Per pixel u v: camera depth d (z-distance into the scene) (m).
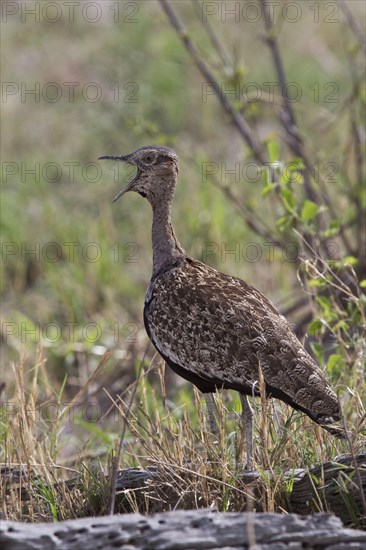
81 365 15.69
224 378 9.97
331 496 8.95
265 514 7.75
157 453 10.26
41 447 11.28
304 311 15.88
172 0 26.03
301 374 9.61
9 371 15.54
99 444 13.66
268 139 14.49
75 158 22.17
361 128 17.58
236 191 20.19
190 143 22.41
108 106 22.45
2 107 23.91
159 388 14.41
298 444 9.98
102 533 7.55
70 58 25.47
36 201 20.75
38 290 18.52
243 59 24.56
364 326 11.35
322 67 24.80
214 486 9.45
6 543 7.47
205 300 10.17
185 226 19.09
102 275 18.11
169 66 24.09
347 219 15.81
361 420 9.73
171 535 7.48
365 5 26.52
